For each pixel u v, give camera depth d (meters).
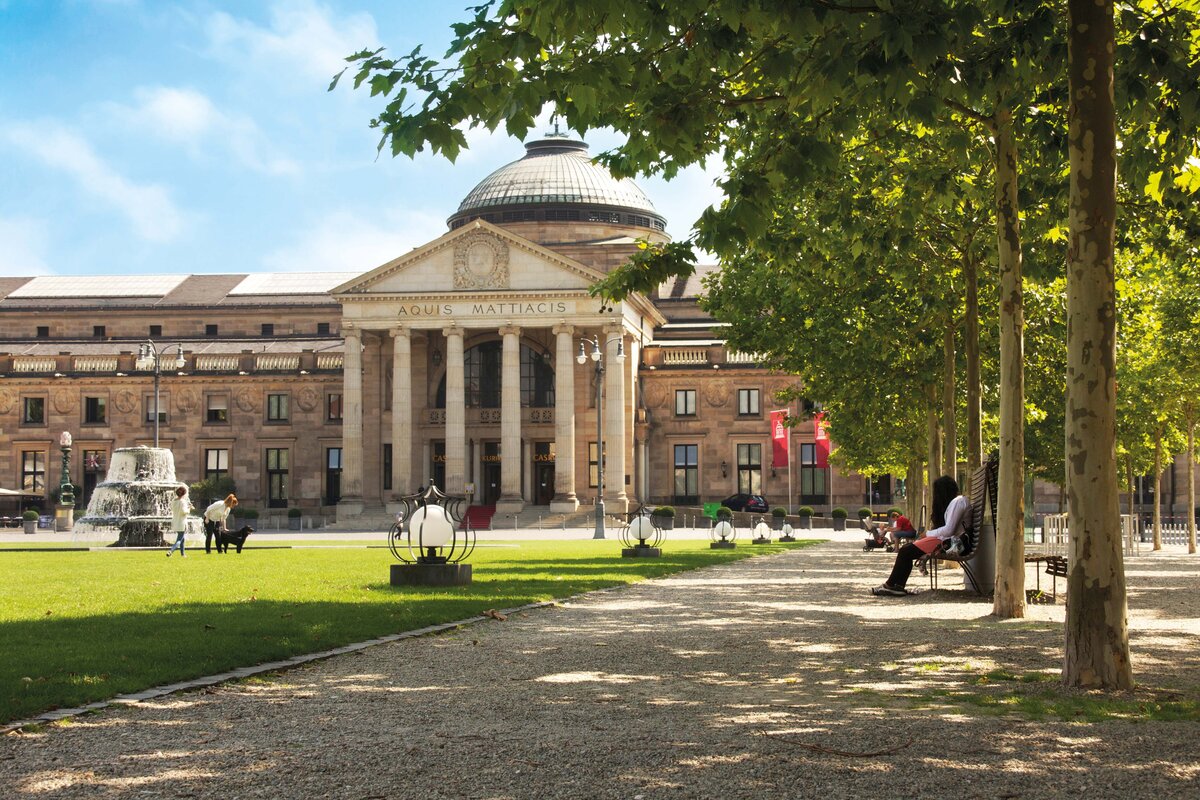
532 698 11.45
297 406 114.19
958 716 10.48
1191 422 53.78
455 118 12.74
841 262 29.20
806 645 15.71
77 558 41.19
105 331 128.00
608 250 117.62
